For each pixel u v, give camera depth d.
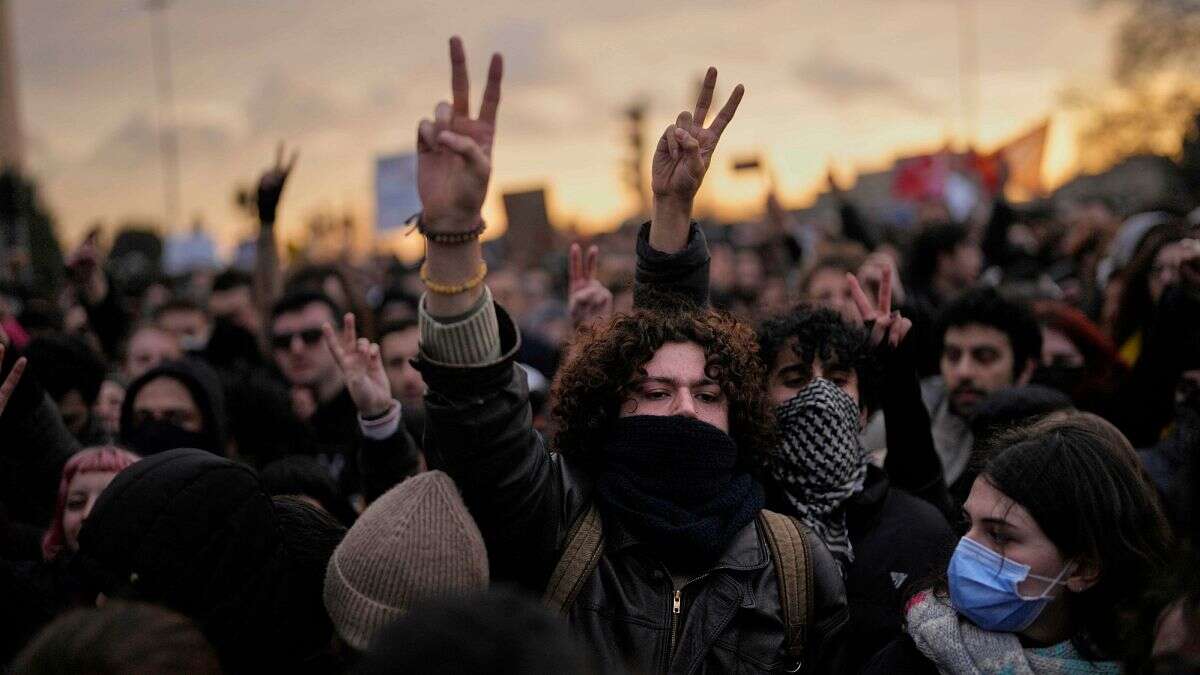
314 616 2.37
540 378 6.15
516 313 10.57
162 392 4.52
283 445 4.81
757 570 2.61
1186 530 2.32
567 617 2.52
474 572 2.16
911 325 3.46
